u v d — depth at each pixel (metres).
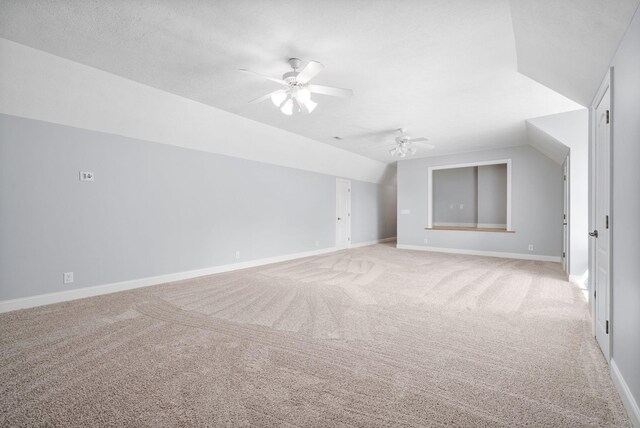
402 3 2.14
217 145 5.11
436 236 7.85
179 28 2.48
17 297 3.23
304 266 5.88
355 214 8.98
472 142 6.44
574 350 2.39
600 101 2.45
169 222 4.57
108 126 3.83
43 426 1.55
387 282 4.59
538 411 1.66
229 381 1.95
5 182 3.14
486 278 4.83
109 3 2.18
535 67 2.94
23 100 3.14
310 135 5.98
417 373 2.05
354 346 2.46
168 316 3.11
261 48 2.77
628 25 1.62
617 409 1.68
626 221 1.73
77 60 3.05
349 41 2.64
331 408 1.69
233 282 4.57
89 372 2.05
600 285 2.44
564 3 1.75
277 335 2.66
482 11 2.22
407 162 8.33
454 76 3.33
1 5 2.21
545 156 6.41
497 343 2.52
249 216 5.82
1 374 2.02
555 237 6.30
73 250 3.61
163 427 1.53
